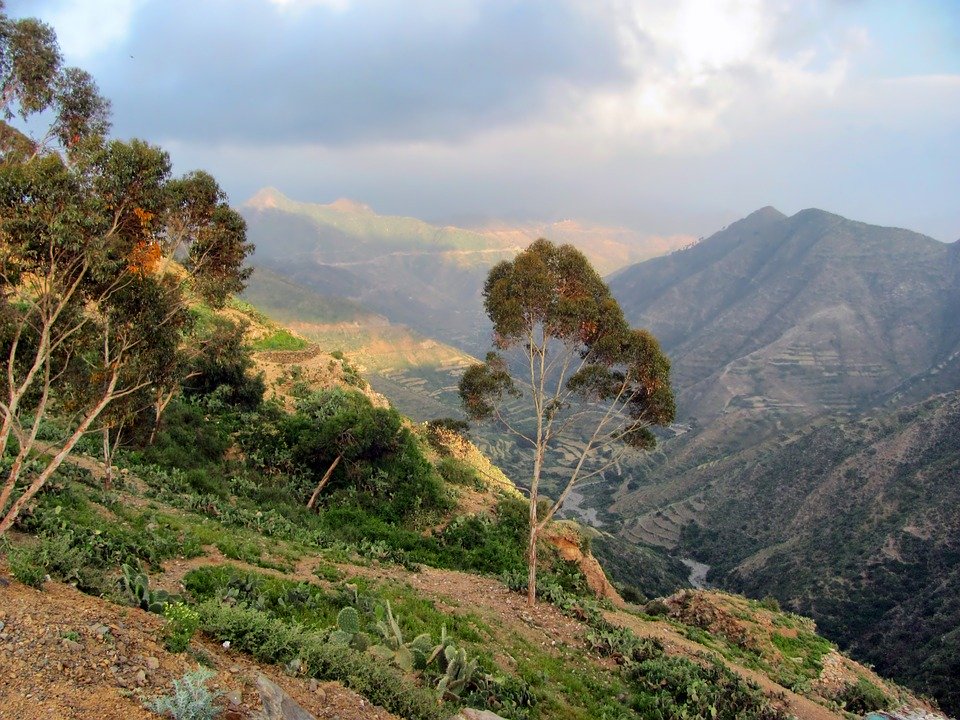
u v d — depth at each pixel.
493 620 19.06
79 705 6.57
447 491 36.00
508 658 16.06
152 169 12.05
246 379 37.75
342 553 22.52
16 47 17.20
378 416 36.03
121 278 12.47
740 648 26.70
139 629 8.46
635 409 22.11
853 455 129.12
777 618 29.36
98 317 13.26
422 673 12.09
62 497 16.08
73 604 8.63
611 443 22.14
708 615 29.22
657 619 28.50
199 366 35.03
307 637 10.32
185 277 16.83
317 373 47.31
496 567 29.33
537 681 15.20
